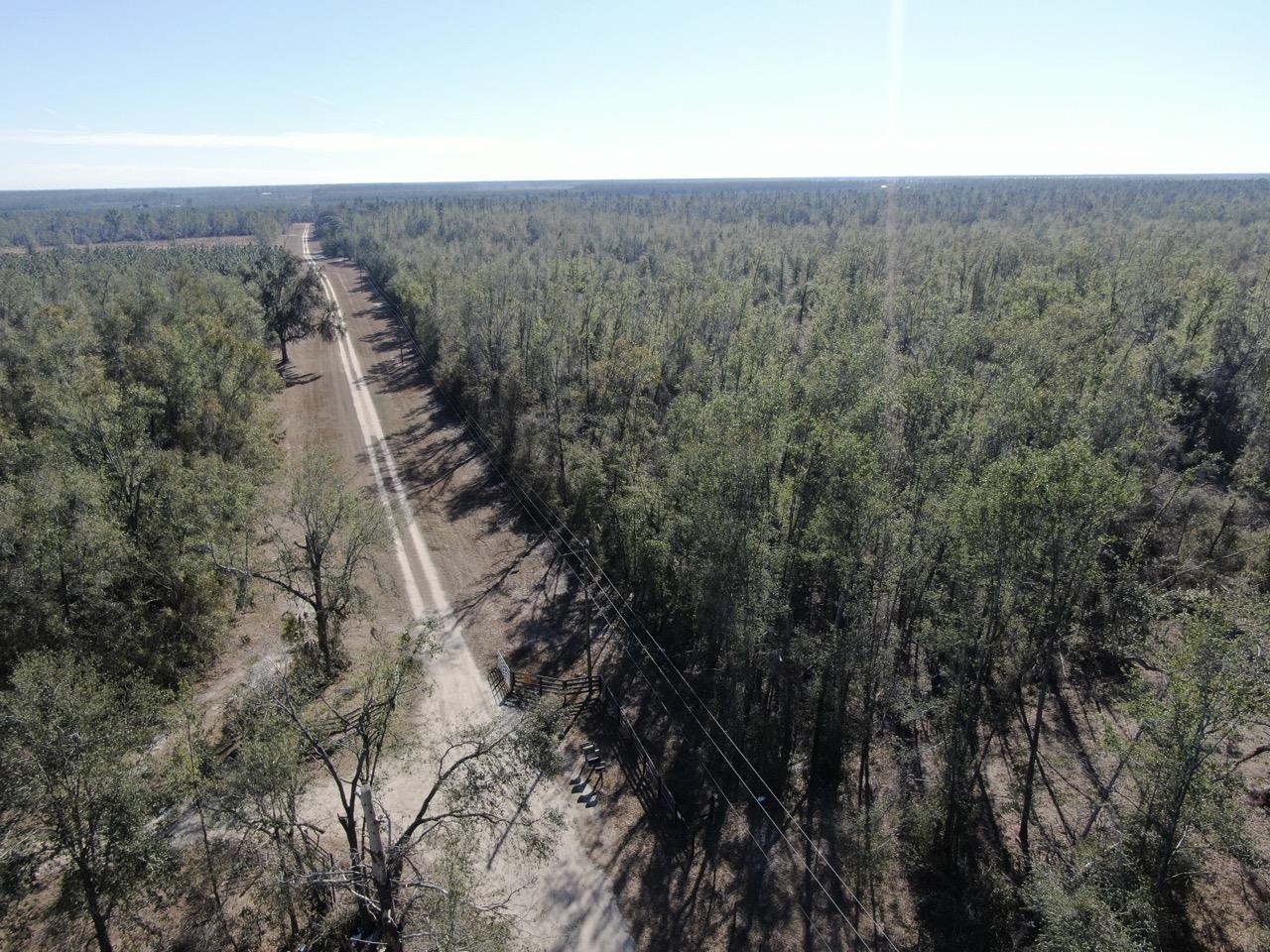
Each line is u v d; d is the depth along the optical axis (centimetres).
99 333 8194
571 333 8012
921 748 3906
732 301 8950
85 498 3884
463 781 3288
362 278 19762
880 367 5956
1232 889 2959
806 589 4469
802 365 6812
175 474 4494
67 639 3606
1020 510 2983
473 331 8850
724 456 3956
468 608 5109
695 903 3056
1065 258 10262
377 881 2375
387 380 10206
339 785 2634
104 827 2364
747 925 2978
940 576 4341
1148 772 2788
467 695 4209
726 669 4188
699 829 3434
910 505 4350
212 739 3522
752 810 3553
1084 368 5391
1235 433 6562
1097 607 4350
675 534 4419
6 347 6806
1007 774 3719
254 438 6316
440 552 5853
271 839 2542
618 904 3031
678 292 9944
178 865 2561
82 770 2262
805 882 3186
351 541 4238
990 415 4706
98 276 12131
